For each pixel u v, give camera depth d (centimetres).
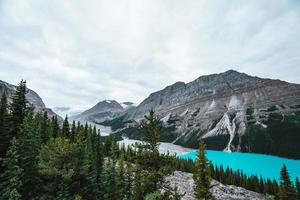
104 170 5250
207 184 3291
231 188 10594
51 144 4428
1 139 4169
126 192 4881
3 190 3453
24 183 3794
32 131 4372
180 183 8431
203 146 3375
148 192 1795
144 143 1856
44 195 3919
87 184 4688
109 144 10419
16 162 3584
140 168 1858
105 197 4922
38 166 4047
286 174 4859
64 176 3988
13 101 4644
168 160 1817
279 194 4903
